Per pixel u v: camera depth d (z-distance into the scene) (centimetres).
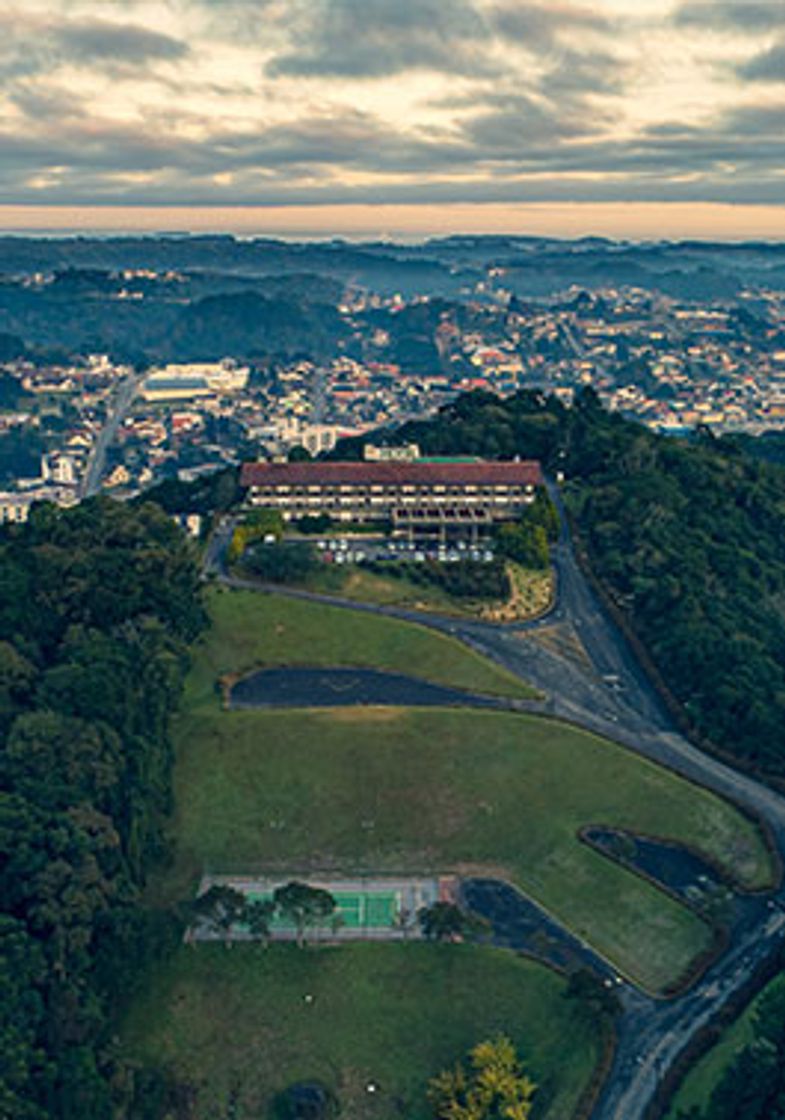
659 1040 14838
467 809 19662
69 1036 13612
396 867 18488
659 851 18688
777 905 17425
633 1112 13738
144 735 19300
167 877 18100
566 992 15250
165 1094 14062
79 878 15038
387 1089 14288
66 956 14400
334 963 16200
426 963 16212
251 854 18725
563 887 17888
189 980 15850
